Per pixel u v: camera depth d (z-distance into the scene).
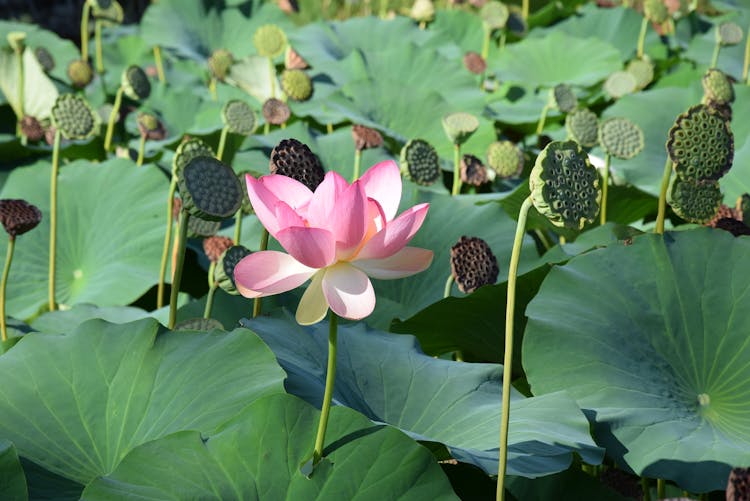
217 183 2.52
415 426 2.48
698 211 2.75
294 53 4.39
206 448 2.23
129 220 3.46
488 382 2.56
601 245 2.76
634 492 2.67
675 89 4.04
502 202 3.27
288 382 2.43
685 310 2.60
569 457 2.36
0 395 2.39
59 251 3.47
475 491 2.46
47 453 2.34
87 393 2.40
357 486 2.22
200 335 2.46
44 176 3.63
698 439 2.44
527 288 2.71
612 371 2.53
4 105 4.43
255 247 3.19
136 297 3.27
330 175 2.12
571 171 2.18
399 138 4.13
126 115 4.74
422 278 3.07
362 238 2.12
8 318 3.05
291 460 2.22
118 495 2.19
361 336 2.64
